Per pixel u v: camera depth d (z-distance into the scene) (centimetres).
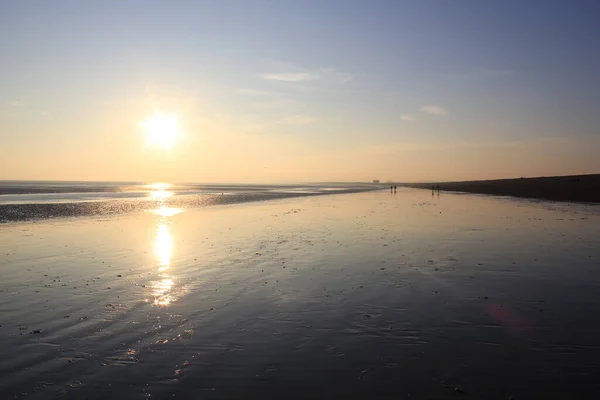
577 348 738
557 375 640
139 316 923
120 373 656
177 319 904
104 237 2145
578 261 1490
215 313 944
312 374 649
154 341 782
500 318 898
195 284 1198
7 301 1031
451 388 605
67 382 628
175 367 676
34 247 1831
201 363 689
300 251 1728
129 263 1492
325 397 583
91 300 1043
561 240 1970
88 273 1336
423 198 6681
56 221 2928
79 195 7012
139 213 3681
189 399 580
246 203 5338
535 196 6569
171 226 2648
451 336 798
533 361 688
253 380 632
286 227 2581
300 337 799
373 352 728
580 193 6050
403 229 2442
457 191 10319
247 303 1018
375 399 576
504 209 3984
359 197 7225
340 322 881
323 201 5866
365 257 1593
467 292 1101
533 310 948
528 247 1788
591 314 918
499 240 1988
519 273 1312
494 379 629
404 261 1512
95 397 586
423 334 809
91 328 849
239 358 707
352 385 615
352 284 1191
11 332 828
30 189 9744
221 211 3950
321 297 1066
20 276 1292
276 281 1230
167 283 1210
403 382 623
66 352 734
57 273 1334
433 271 1348
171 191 10438
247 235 2216
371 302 1020
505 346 749
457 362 687
